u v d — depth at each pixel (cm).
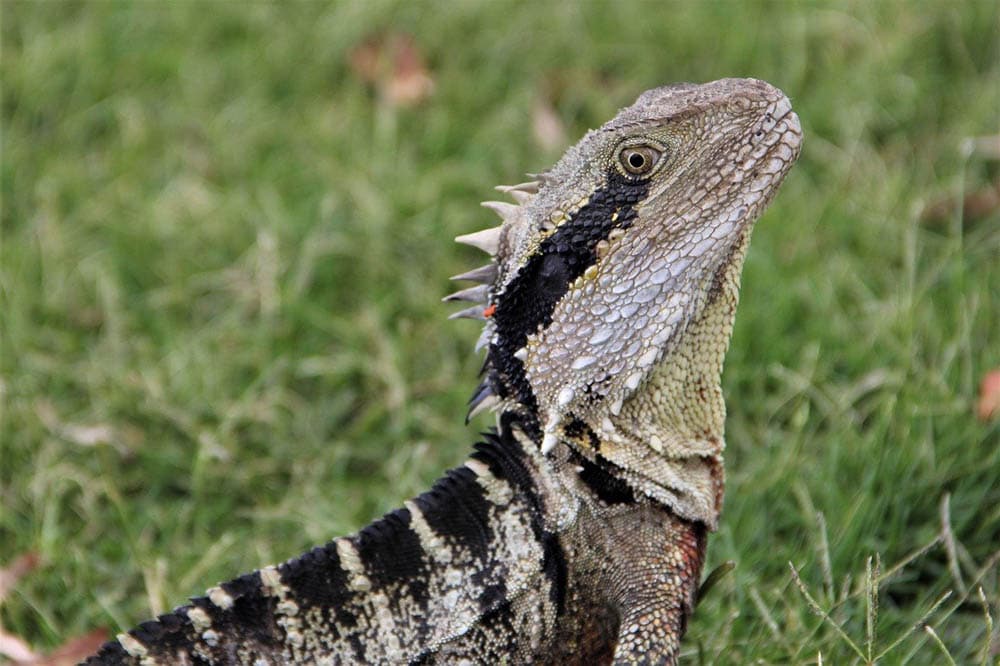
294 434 1259
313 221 1423
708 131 803
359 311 1371
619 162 805
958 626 971
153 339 1338
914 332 1211
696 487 830
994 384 1125
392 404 1258
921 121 1516
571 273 808
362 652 799
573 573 815
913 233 1298
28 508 1174
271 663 798
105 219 1442
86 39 1622
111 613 1051
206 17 1678
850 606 978
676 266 799
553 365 811
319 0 1697
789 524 1084
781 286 1284
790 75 1551
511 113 1541
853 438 1117
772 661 950
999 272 1273
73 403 1274
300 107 1588
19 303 1337
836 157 1464
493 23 1648
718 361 830
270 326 1325
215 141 1538
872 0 1616
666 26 1625
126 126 1551
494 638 807
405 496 1145
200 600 805
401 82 1586
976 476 1073
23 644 1031
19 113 1570
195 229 1431
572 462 815
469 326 1324
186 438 1251
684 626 821
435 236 1410
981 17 1582
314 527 1130
